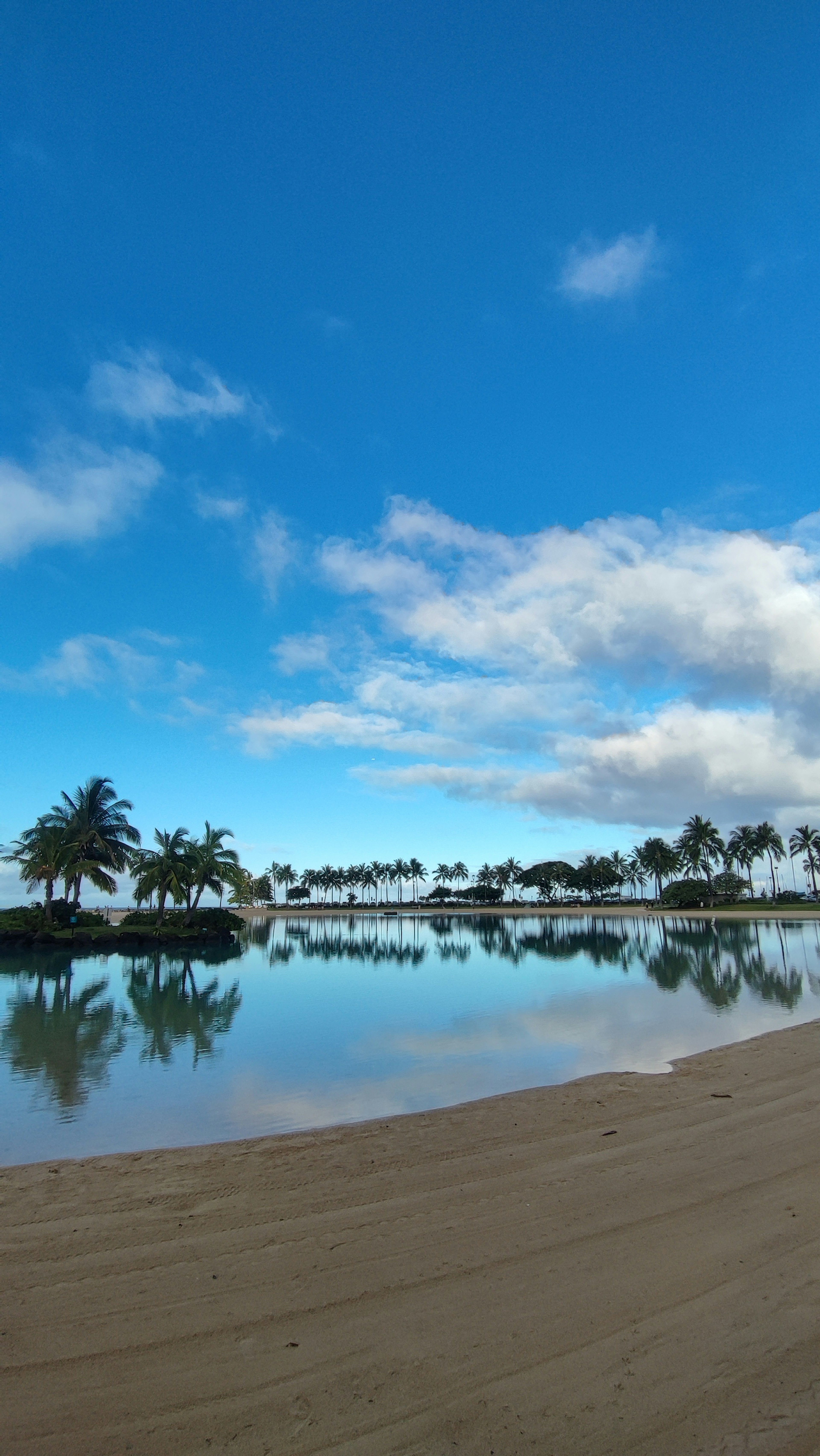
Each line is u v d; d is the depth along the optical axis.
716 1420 3.92
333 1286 5.48
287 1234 6.49
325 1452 3.78
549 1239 6.14
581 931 73.38
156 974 36.44
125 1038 18.70
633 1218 6.50
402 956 48.16
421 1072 14.30
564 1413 4.01
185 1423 4.02
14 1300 5.39
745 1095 10.77
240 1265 5.88
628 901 163.00
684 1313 4.93
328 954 50.91
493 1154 8.59
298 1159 8.80
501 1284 5.41
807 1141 8.48
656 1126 9.38
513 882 185.88
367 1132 9.90
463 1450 3.76
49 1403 4.21
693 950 44.19
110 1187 7.96
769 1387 4.17
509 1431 3.89
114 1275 5.77
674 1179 7.43
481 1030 18.97
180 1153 9.32
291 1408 4.12
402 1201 7.19
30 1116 11.60
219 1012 23.27
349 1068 14.91
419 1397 4.18
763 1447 3.72
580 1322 4.87
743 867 119.94
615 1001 23.72
